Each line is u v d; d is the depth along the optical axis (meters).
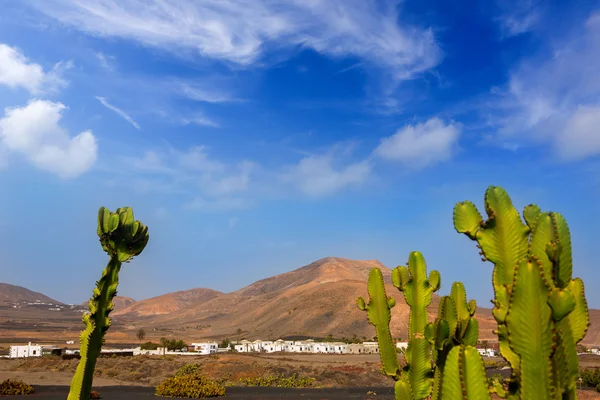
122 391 33.84
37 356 70.62
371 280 5.76
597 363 60.84
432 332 4.98
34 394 30.97
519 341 3.09
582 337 3.40
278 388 38.94
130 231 6.38
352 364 66.44
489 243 3.83
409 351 5.32
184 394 30.94
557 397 3.00
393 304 5.66
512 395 3.48
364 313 179.88
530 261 3.10
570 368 3.19
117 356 73.00
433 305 113.88
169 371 49.34
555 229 3.50
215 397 31.42
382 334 5.62
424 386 5.11
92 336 6.18
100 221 6.33
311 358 83.75
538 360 3.04
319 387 40.62
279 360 73.50
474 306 5.57
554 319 3.01
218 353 96.12
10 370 51.62
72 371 50.59
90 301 6.29
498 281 3.77
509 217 3.82
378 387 40.91
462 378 3.21
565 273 3.45
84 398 6.11
